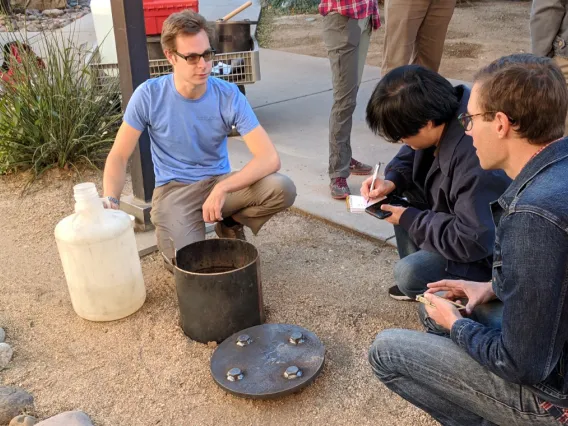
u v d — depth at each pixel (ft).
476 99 5.23
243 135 9.87
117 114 15.56
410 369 6.13
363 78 21.43
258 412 7.69
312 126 17.47
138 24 11.16
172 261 8.89
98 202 9.16
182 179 10.16
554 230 4.62
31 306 10.09
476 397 5.76
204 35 9.18
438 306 6.03
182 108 9.66
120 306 9.48
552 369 4.97
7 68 16.57
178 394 8.08
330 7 11.80
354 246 11.59
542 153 5.01
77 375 8.49
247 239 12.01
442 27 13.64
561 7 10.67
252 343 8.50
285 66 24.00
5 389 8.05
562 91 4.96
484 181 7.08
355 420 7.52
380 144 15.78
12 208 13.66
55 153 15.05
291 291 10.21
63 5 35.04
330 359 8.55
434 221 7.71
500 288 5.22
